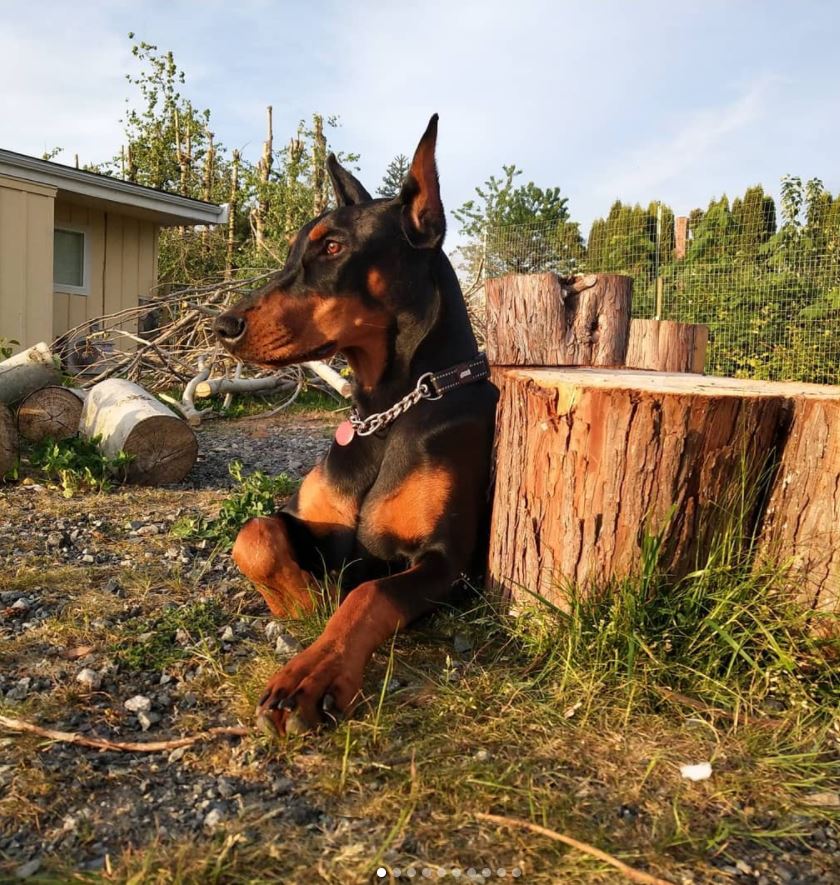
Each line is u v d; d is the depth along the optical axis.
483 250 4.35
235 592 1.03
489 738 0.67
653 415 0.80
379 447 0.92
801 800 0.61
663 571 0.82
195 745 0.67
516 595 0.90
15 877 0.50
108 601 1.00
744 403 0.80
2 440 1.64
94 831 0.56
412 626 0.90
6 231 3.24
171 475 1.73
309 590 0.89
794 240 4.09
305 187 6.34
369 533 0.92
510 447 0.91
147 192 3.74
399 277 0.92
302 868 0.52
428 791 0.60
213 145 7.34
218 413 2.75
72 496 1.57
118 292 4.09
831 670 0.76
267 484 1.50
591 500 0.83
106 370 2.92
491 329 1.64
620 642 0.78
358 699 0.73
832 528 0.80
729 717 0.72
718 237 4.51
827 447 0.80
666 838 0.55
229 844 0.53
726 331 4.02
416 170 0.91
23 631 0.90
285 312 0.89
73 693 0.75
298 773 0.63
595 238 5.00
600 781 0.62
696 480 0.81
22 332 3.34
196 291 3.06
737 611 0.78
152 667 0.82
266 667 0.79
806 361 3.64
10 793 0.59
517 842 0.54
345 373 3.04
